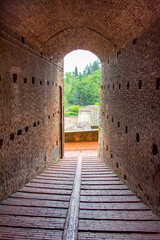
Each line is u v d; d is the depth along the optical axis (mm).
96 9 6230
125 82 7352
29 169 7398
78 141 18156
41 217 4594
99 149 13531
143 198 5578
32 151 7715
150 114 5148
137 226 4266
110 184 7266
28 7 5227
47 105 9906
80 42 11195
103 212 4906
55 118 11953
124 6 5219
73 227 4180
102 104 12477
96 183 7293
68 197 5766
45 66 9320
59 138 13445
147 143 5355
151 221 4496
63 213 4770
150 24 4984
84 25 8211
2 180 5312
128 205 5371
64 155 14859
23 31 6227
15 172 6137
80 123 28297
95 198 5797
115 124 8945
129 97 6887
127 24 6039
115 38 7801
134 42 6301
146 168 5406
